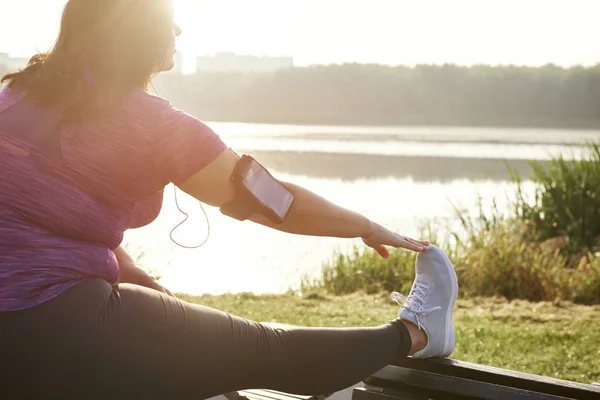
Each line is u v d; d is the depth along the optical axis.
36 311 1.70
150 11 1.89
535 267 9.21
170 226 12.96
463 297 8.93
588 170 11.85
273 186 2.02
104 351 1.74
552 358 5.93
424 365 2.44
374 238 2.28
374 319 7.39
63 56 1.86
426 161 27.28
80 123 1.79
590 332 6.96
